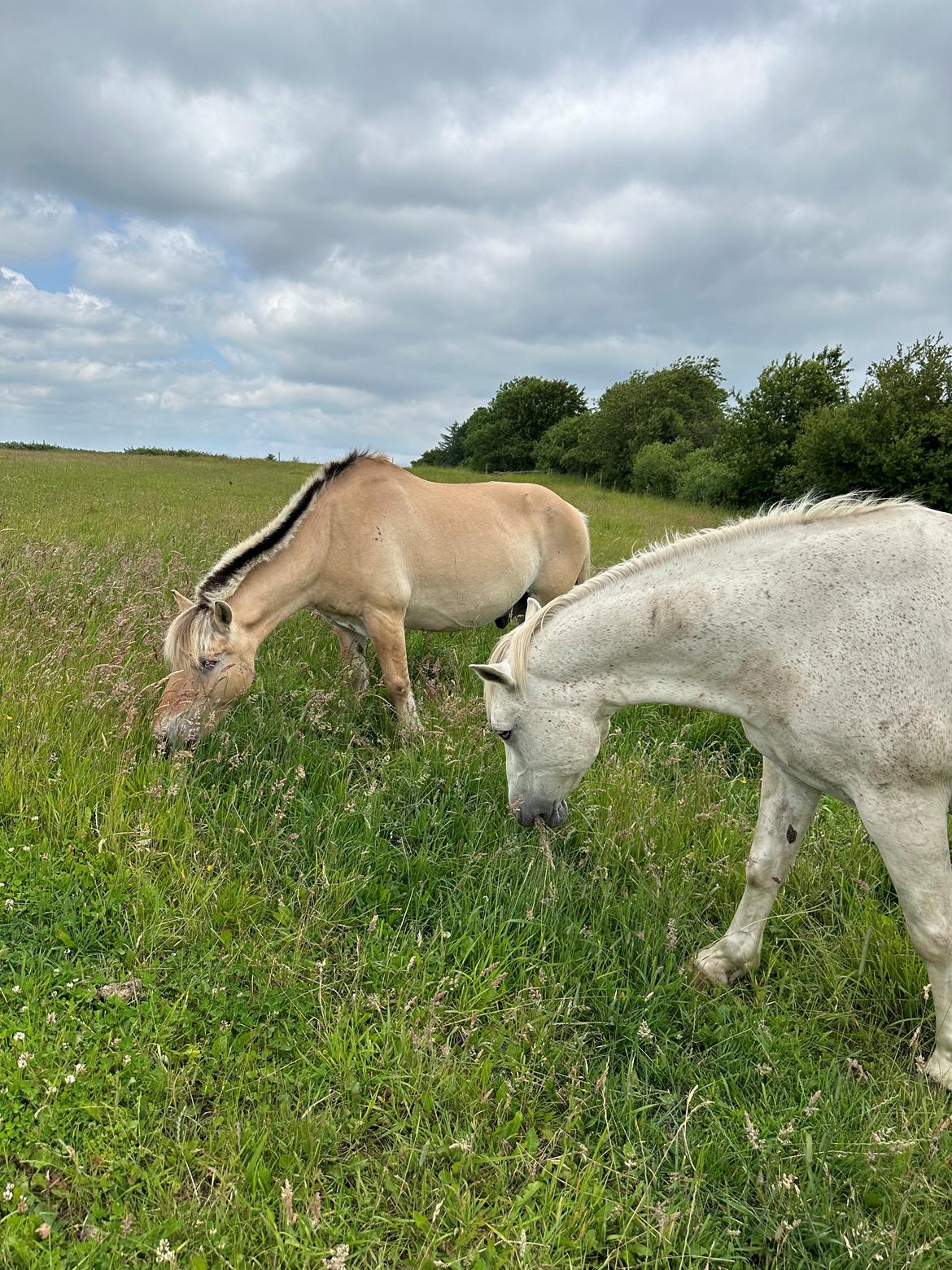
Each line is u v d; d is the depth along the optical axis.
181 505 13.81
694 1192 1.76
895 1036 2.37
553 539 5.42
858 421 21.55
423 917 2.74
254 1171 1.70
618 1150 1.90
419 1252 1.59
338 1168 1.77
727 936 2.63
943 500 20.84
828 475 22.58
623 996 2.41
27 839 2.67
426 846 3.04
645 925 2.71
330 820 3.10
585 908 2.83
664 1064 2.20
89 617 4.69
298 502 3.96
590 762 2.67
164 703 3.44
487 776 3.58
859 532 2.24
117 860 2.61
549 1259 1.60
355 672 4.69
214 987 2.24
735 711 2.37
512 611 6.10
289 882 2.72
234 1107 1.86
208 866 2.70
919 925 2.17
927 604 2.09
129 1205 1.63
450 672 5.16
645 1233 1.68
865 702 2.10
